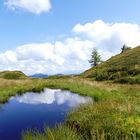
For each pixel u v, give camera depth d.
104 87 32.72
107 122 12.22
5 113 19.14
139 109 14.13
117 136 10.92
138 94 26.16
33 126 15.09
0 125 15.53
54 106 21.88
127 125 11.67
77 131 12.50
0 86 34.06
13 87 34.19
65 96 28.33
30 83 40.41
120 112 13.53
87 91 29.47
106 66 70.81
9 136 13.25
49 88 37.25
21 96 28.84
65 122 14.71
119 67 55.38
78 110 16.28
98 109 15.23
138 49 76.12
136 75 46.00
